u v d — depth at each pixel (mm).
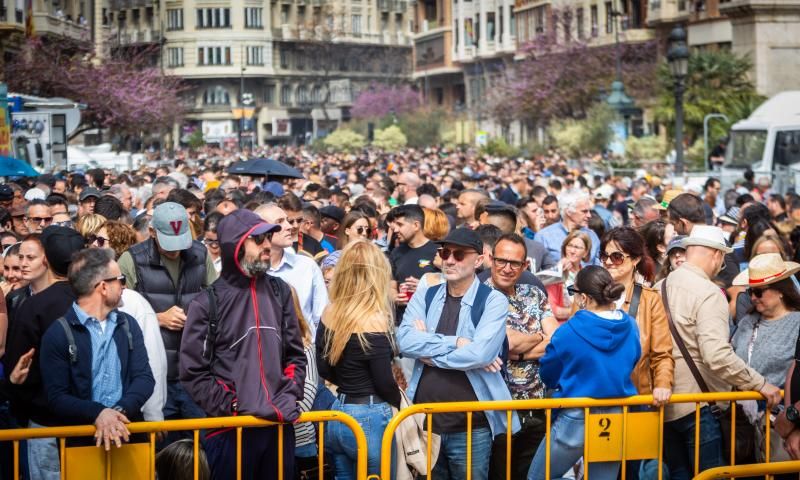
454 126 97688
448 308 8789
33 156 34312
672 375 8688
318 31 141500
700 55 53562
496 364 8570
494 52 108750
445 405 8102
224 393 7617
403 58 149125
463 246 8570
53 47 59312
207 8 137000
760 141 40031
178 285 9852
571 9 83125
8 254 10242
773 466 7695
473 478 8469
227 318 7672
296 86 143125
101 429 7418
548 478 8359
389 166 40281
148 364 8188
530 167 41562
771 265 9039
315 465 8844
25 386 8398
